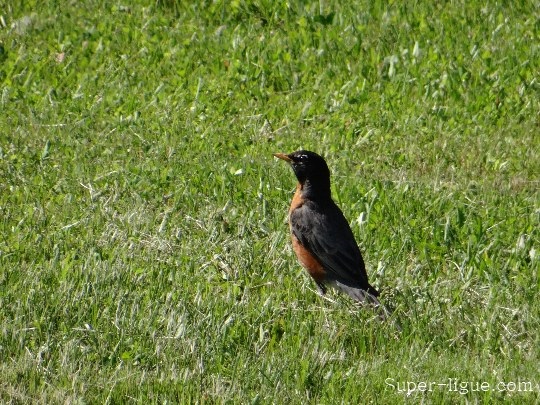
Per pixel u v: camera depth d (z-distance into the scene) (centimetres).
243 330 1019
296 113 1581
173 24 1881
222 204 1300
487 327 1033
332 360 977
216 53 1756
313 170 1126
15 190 1323
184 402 902
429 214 1280
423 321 1041
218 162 1411
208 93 1630
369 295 1057
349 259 1085
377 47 1762
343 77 1683
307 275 1141
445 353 997
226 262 1152
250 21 1866
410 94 1641
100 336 997
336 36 1786
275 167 1409
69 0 1959
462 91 1638
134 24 1877
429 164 1460
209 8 1897
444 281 1123
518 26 1830
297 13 1883
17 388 916
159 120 1540
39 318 1023
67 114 1562
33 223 1237
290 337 1013
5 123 1537
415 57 1722
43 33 1856
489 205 1327
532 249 1184
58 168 1386
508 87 1639
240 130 1530
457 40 1777
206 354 973
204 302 1060
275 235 1209
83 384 916
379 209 1273
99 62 1756
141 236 1207
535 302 1082
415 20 1839
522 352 1004
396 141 1510
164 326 1021
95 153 1439
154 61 1739
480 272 1148
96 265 1114
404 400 918
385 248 1202
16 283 1087
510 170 1447
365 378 946
